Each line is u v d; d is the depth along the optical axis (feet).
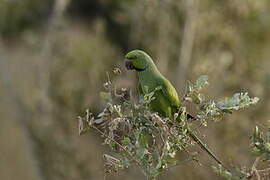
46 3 69.26
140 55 23.00
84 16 75.05
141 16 52.85
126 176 41.96
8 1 68.80
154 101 23.02
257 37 55.36
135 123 18.42
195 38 52.24
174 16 52.47
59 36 57.21
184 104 19.92
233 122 47.11
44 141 53.06
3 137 63.31
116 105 18.61
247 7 52.75
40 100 54.08
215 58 51.24
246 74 52.70
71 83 53.67
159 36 52.47
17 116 54.75
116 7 66.18
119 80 39.86
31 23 70.54
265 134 18.21
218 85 50.01
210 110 18.53
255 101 18.54
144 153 17.65
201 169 43.83
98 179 51.29
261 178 18.38
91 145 52.21
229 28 52.80
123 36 67.56
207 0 52.85
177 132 18.51
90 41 57.52
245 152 45.21
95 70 55.06
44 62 55.67
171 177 44.47
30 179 61.05
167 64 51.88
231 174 17.84
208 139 45.62
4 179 61.05
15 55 67.82
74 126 52.85
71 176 52.26
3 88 58.13
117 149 18.25
